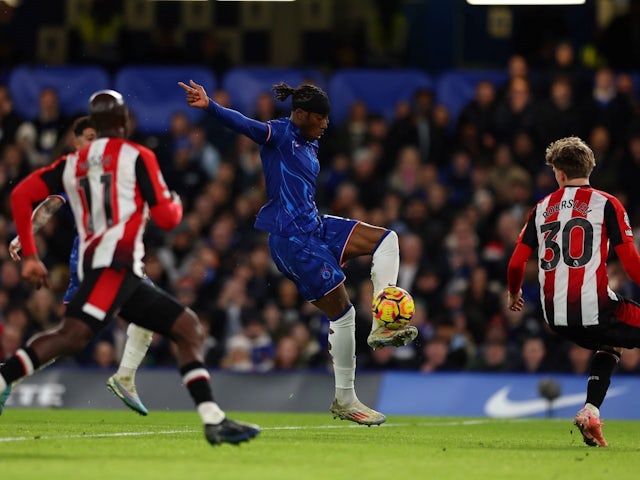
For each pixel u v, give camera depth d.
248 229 54.91
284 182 28.61
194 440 25.61
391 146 59.09
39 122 60.22
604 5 66.56
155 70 63.12
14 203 21.66
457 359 48.06
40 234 52.94
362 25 66.50
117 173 21.23
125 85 62.97
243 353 49.06
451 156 59.09
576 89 60.00
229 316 50.56
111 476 18.22
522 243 27.31
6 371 20.59
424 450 24.41
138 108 62.56
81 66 64.94
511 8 66.50
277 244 28.84
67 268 52.94
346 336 29.25
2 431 27.92
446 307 50.16
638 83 62.34
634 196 56.50
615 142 58.12
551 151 27.23
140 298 21.09
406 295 28.08
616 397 44.66
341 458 21.94
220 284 52.53
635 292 49.16
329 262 28.77
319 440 26.83
